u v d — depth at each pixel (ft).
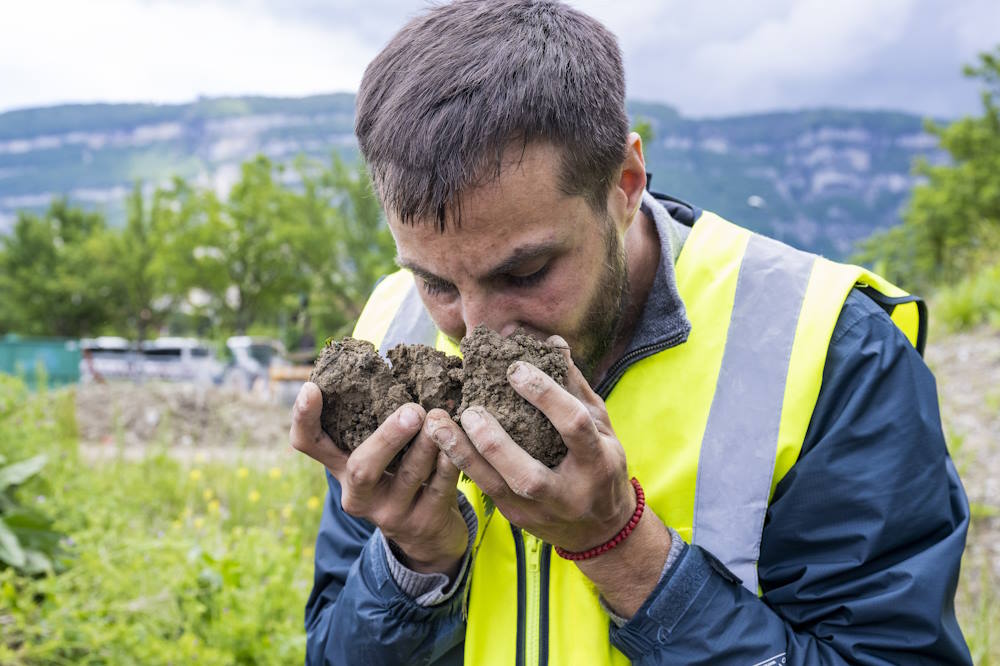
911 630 3.90
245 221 115.96
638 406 4.53
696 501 4.32
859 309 4.44
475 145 3.36
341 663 4.54
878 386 4.21
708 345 4.53
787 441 4.22
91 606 9.48
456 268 3.64
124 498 16.62
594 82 3.69
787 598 4.15
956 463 16.78
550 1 3.91
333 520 5.24
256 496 16.96
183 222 117.19
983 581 10.98
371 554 4.51
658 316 4.56
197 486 19.47
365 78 3.89
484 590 4.60
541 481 3.47
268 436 35.60
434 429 3.62
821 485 4.12
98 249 122.93
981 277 30.73
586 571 4.03
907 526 4.02
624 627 4.07
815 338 4.36
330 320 108.37
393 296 5.58
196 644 9.31
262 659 9.64
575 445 3.50
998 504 14.93
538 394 3.45
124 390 38.37
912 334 4.72
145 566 10.51
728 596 3.98
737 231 4.99
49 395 21.20
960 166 113.60
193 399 37.52
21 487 13.32
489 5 3.81
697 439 4.39
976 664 10.17
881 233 133.90
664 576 3.96
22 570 10.55
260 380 75.97
